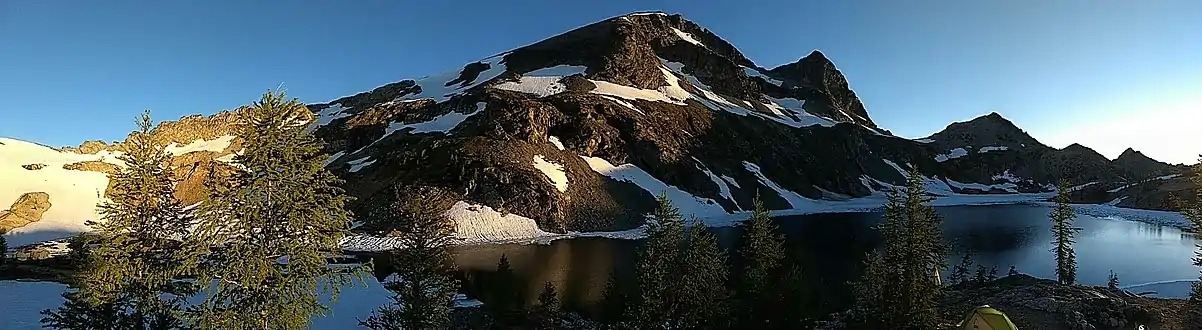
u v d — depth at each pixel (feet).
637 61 460.96
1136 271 132.98
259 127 41.06
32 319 75.31
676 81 473.26
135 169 48.29
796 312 71.77
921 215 61.57
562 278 126.72
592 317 94.27
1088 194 433.48
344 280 46.03
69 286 66.23
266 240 41.37
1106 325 73.72
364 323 75.31
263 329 41.93
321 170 43.70
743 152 350.84
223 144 335.06
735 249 161.17
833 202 354.33
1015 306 82.94
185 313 43.11
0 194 236.02
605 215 229.04
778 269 86.48
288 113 42.22
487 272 134.41
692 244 67.31
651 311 65.00
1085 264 143.33
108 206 47.78
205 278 41.24
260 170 40.98
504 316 90.53
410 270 65.51
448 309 71.10
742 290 77.82
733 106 466.70
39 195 242.17
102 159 302.86
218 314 41.39
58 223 228.22
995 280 110.63
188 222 48.80
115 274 46.68
